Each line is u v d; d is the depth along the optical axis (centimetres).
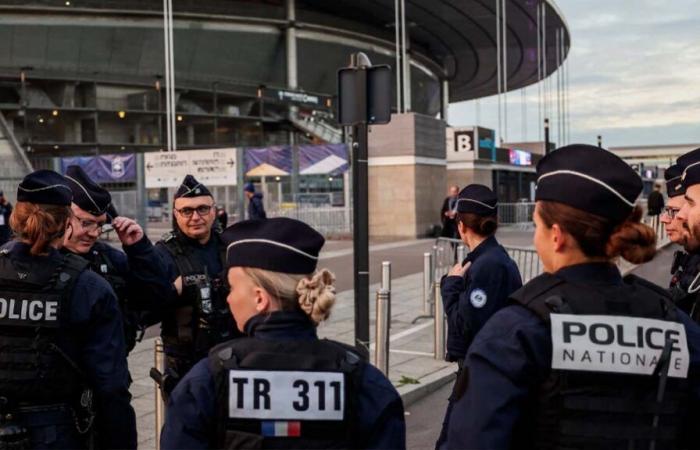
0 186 3222
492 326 197
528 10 6512
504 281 394
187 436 200
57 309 287
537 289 199
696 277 342
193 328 391
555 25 7100
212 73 5744
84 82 4950
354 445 205
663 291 209
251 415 199
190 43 5528
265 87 5678
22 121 4931
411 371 787
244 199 2475
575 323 189
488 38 7550
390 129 2662
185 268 392
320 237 218
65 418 291
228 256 221
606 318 190
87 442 297
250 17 5759
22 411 286
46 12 4903
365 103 690
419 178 2677
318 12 6406
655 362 188
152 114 5219
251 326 213
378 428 206
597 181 195
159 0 5300
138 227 375
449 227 1814
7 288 287
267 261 212
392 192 2670
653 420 187
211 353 209
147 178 2631
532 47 7969
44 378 285
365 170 696
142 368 795
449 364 820
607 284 199
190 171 2556
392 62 7262
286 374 202
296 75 6066
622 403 186
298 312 213
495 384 188
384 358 710
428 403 704
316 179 2973
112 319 302
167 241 407
